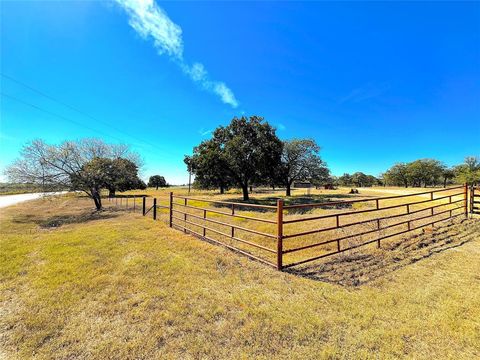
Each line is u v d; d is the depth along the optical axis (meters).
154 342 2.37
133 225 9.02
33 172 15.75
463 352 2.25
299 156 29.36
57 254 5.07
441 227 7.36
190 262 4.67
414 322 2.68
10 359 2.16
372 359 2.16
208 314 2.84
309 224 9.58
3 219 12.99
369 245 6.22
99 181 17.36
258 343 2.36
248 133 20.61
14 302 3.10
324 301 3.17
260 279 3.89
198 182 22.77
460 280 3.78
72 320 2.72
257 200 21.59
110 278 3.83
